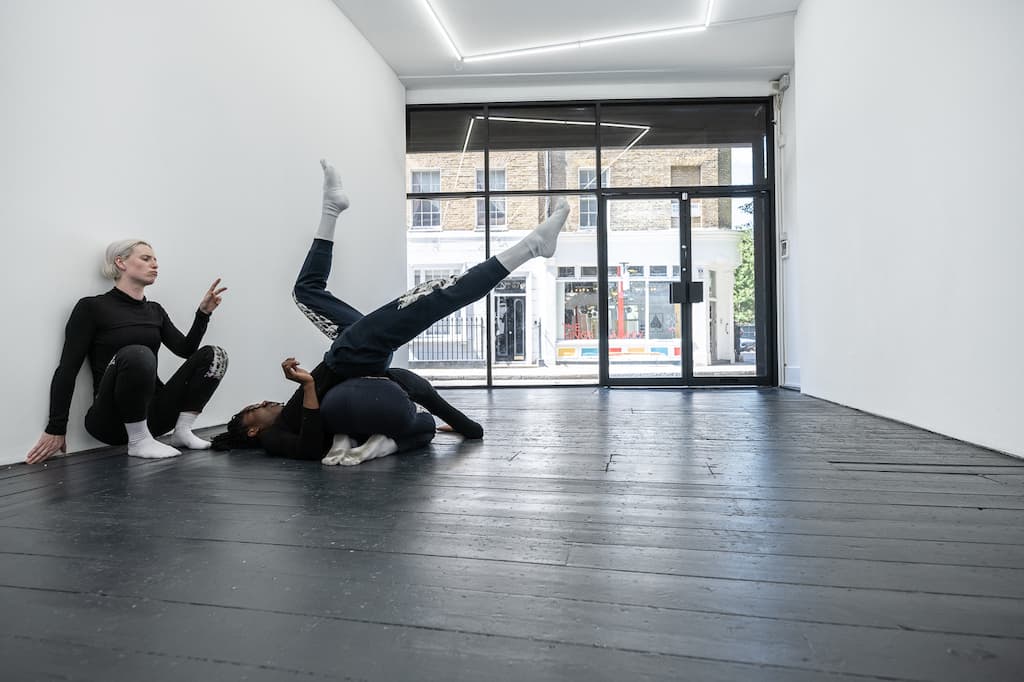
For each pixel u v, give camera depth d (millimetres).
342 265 5750
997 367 2801
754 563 1335
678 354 7535
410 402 2809
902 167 3758
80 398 2885
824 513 1743
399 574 1277
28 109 2668
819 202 5340
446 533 1562
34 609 1110
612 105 7602
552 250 2564
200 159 3777
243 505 1855
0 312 2533
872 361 4285
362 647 961
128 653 946
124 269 2922
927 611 1091
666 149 7570
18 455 2592
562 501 1888
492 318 7758
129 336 2895
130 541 1504
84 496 1978
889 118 3928
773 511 1765
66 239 2838
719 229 7531
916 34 3553
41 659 929
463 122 7711
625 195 7598
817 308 5484
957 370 3152
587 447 2926
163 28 3475
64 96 2844
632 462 2541
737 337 7500
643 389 7125
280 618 1068
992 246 2832
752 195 7508
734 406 4957
